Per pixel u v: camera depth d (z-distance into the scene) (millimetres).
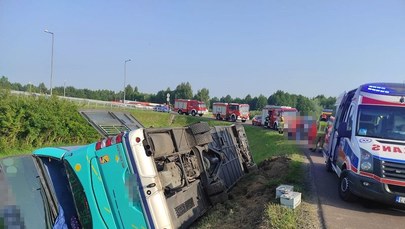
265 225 6652
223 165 9906
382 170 7977
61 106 28828
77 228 5906
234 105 60625
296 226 6832
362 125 9195
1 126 25062
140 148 5637
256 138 35875
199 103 68000
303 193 9531
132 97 120250
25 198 5645
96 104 53344
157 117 57469
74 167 5965
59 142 28469
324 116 23969
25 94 28391
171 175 6320
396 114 9156
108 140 5781
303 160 16219
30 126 26594
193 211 7039
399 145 8422
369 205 8859
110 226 5770
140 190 5582
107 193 5785
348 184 8789
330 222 7293
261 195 9234
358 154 8484
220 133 11000
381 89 9648
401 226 7441
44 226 5590
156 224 5547
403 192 7875
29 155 6125
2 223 5410
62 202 5984
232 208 8234
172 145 6852
